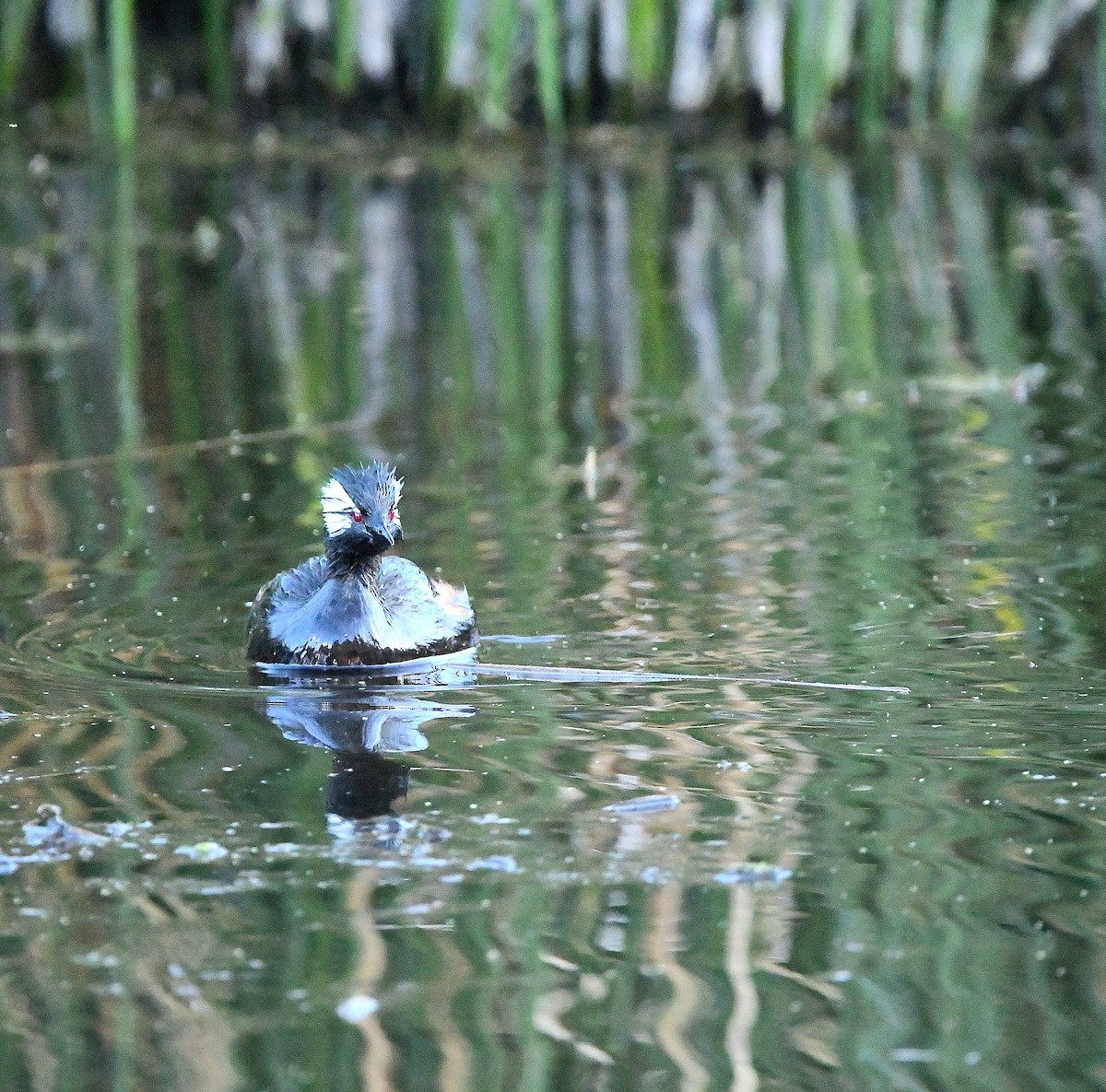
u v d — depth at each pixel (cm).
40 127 3656
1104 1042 721
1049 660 1175
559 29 3581
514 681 1176
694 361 2186
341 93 3453
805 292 2562
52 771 1012
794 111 3647
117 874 877
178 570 1440
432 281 2689
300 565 1326
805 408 1934
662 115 3666
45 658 1234
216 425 1927
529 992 767
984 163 3500
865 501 1574
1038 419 1834
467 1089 697
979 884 852
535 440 1841
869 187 3325
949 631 1239
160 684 1184
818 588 1345
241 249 2927
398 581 1268
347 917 831
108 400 2048
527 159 3575
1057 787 963
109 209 3200
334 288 2648
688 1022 742
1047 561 1386
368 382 2116
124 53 3241
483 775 1002
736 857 886
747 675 1170
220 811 952
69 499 1653
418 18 3588
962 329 2295
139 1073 711
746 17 3600
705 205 3206
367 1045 727
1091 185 3288
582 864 881
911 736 1047
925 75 3653
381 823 931
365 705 1136
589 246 2920
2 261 2833
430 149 3606
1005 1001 752
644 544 1473
